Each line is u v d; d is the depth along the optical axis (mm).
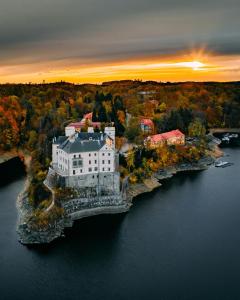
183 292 149875
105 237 190500
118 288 153000
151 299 146250
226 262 168750
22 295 149625
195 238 189500
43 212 198875
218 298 146000
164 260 170750
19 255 174500
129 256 174375
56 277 159750
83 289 152625
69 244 184000
